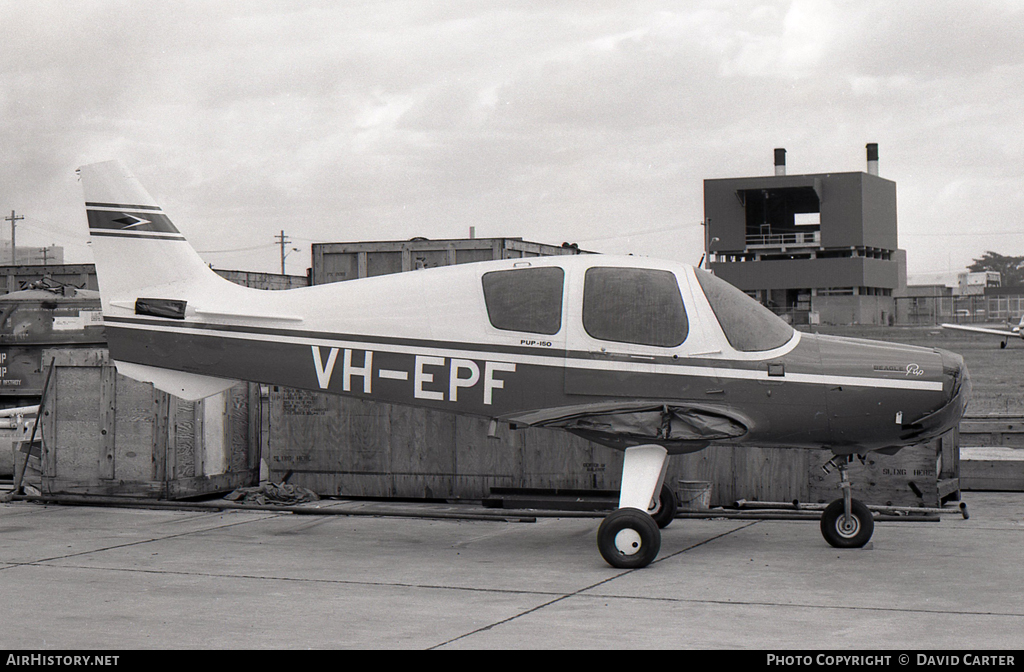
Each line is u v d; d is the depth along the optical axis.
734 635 4.86
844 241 66.25
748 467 9.16
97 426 9.84
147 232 7.97
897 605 5.53
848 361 7.02
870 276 66.62
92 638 4.87
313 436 10.05
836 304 66.06
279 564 6.94
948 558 6.96
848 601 5.64
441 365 7.40
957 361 7.06
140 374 7.97
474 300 7.38
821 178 66.62
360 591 6.01
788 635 4.86
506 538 8.04
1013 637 4.80
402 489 9.80
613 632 4.94
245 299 7.80
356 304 7.59
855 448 7.29
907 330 49.19
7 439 11.54
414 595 5.89
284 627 5.08
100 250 8.02
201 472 10.04
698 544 7.61
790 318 66.94
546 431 9.43
